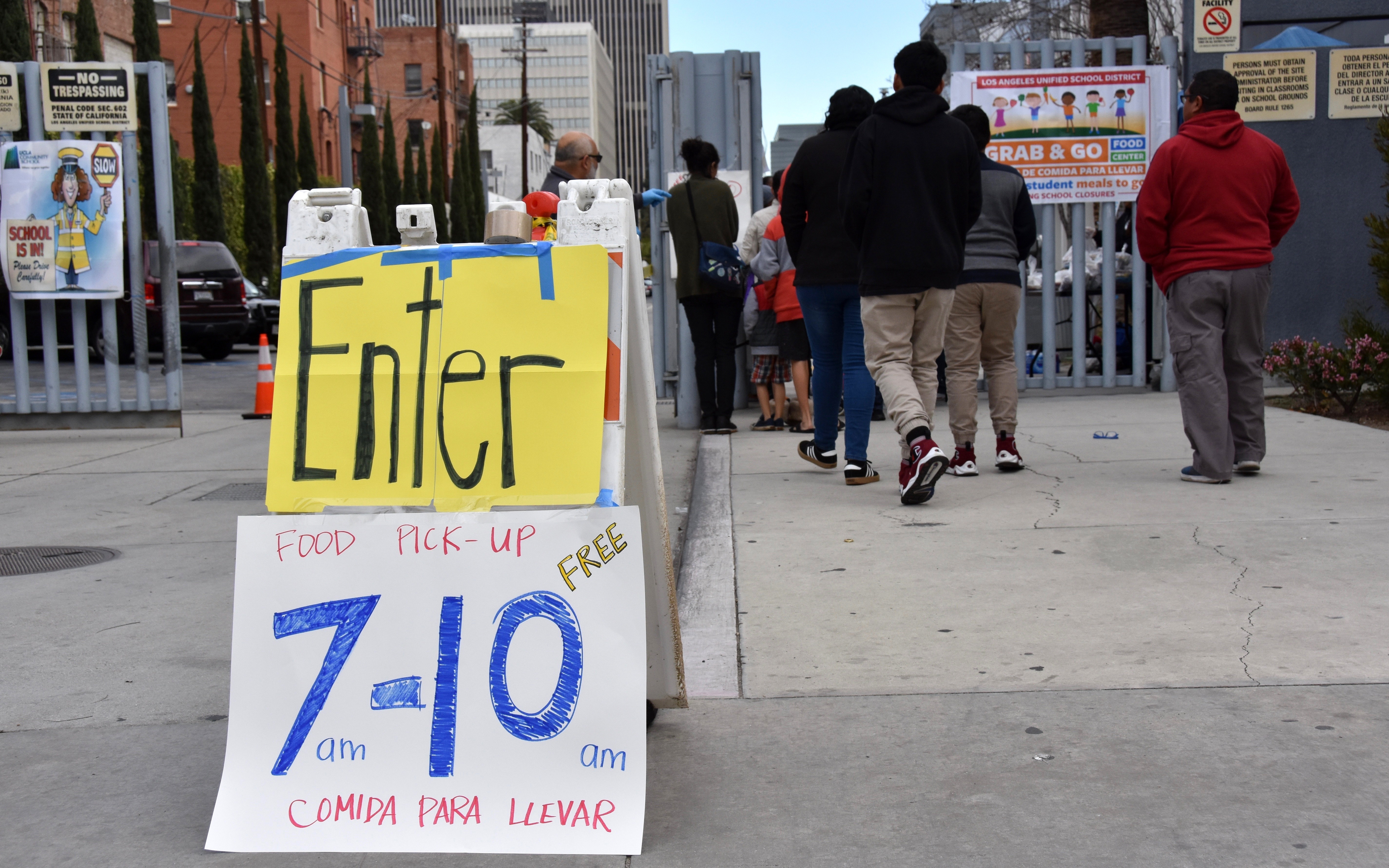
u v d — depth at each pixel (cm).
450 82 8144
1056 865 212
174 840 234
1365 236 934
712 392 814
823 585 401
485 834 224
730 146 905
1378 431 696
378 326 248
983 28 2252
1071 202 931
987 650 329
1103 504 510
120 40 3200
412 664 233
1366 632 330
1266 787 240
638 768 225
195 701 314
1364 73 920
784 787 249
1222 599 366
